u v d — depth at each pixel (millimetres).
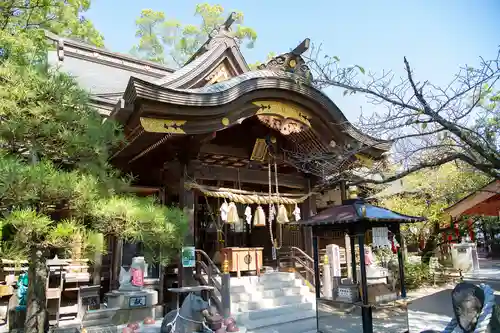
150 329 7645
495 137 5191
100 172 6055
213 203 15094
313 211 13125
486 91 4844
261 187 14586
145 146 10047
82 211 5410
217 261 13820
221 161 12977
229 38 12867
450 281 16344
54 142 5719
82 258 5797
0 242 4555
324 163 10102
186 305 6652
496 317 3959
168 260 6777
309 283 11625
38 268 5699
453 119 4938
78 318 8477
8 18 9969
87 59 15789
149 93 8031
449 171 12805
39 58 8086
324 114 11117
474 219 16203
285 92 10539
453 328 4758
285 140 12930
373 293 7121
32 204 5262
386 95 5129
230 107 9516
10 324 8180
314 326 8766
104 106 11914
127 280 9547
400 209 15414
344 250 14617
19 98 5227
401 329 7074
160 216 6094
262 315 9188
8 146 5602
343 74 5254
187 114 8766
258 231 15789
